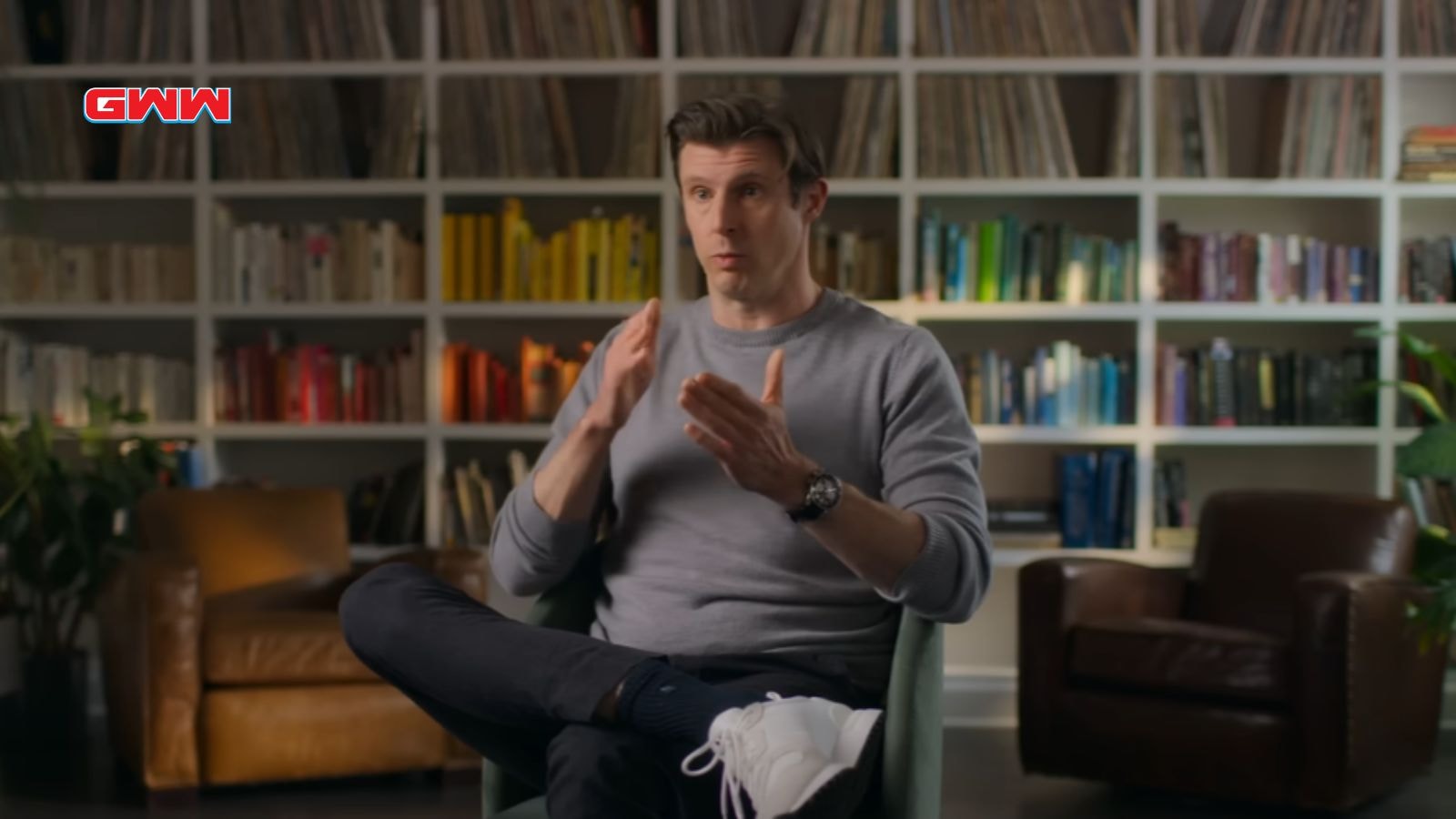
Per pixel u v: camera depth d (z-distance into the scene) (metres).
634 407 2.06
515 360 5.18
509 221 4.86
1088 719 3.95
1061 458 4.88
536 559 2.02
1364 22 4.77
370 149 4.90
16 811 3.70
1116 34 4.78
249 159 4.89
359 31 4.88
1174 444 5.17
